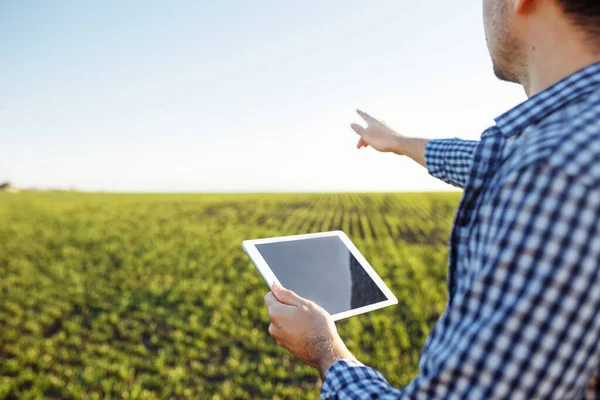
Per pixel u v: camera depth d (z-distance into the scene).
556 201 0.66
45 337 8.18
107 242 20.64
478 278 0.72
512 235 0.69
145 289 11.58
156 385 6.21
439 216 34.38
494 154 0.88
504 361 0.67
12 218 32.03
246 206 45.09
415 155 2.05
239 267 14.48
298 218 33.22
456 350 0.71
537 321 0.66
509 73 1.04
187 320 9.09
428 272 13.32
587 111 0.74
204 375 6.62
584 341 0.66
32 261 15.80
